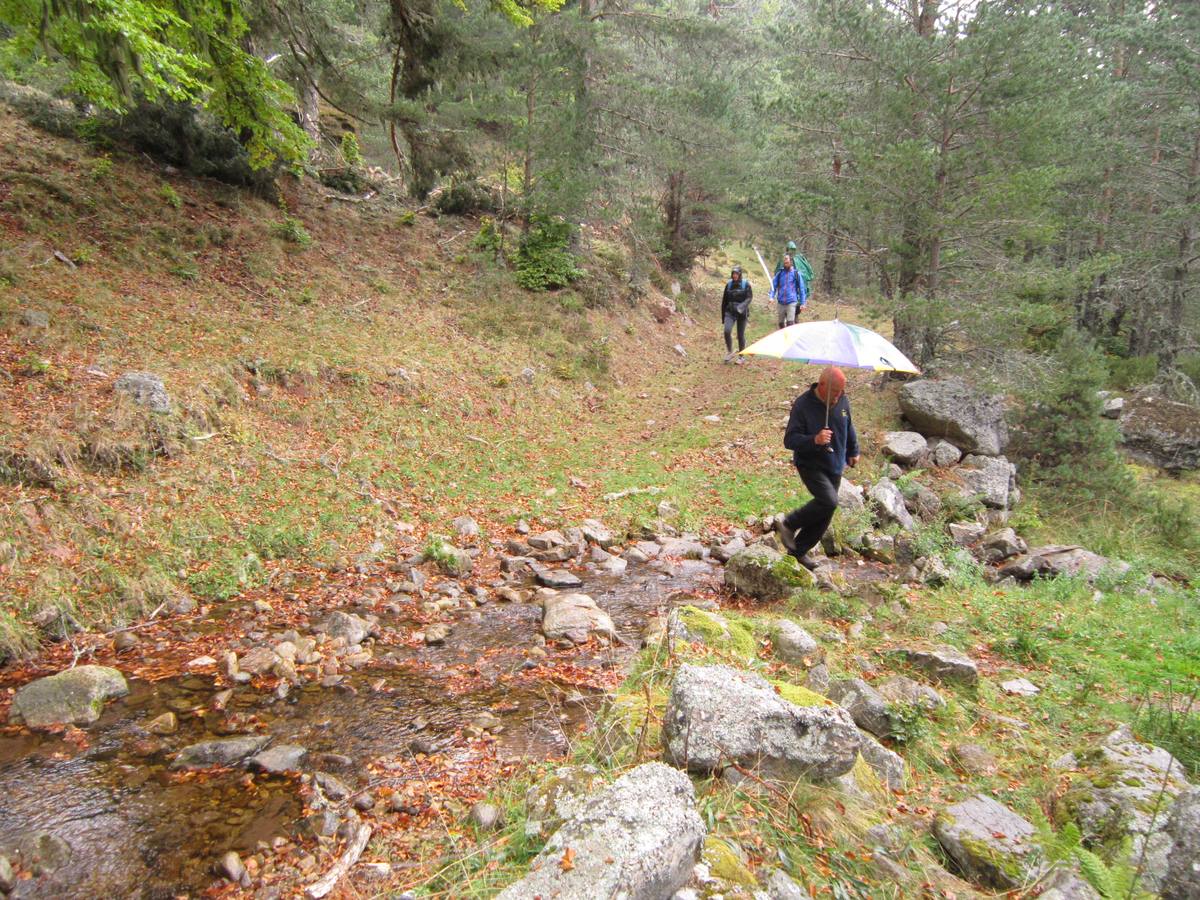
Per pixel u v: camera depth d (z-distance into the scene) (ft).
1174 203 57.11
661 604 21.35
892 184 37.60
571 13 51.60
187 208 41.01
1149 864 8.79
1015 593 22.76
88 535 19.60
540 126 51.60
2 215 32.19
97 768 12.37
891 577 24.49
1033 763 12.58
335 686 15.69
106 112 41.75
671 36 59.11
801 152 49.37
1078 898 8.12
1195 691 14.87
